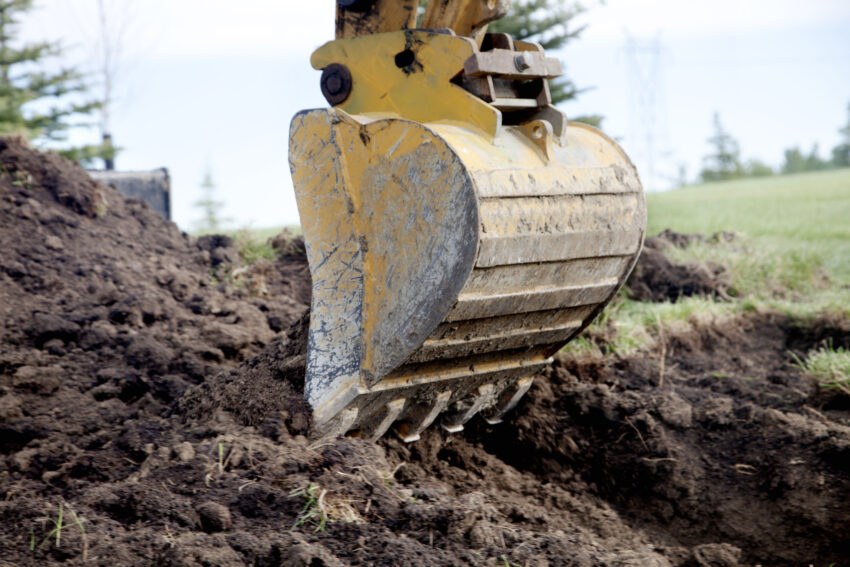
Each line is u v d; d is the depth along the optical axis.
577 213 11.51
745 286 22.02
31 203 19.28
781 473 13.33
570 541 10.78
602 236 11.84
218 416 12.36
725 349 18.50
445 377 12.02
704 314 19.11
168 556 8.84
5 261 17.19
